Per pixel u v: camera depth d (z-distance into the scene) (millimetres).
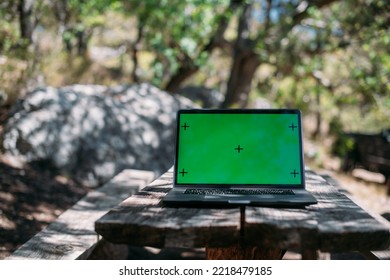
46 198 5637
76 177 6656
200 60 14531
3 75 8031
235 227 1788
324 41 12219
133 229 1805
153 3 12852
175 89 15875
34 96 6938
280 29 12555
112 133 7348
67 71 10711
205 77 21625
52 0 10555
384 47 11703
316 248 1751
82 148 6879
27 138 6473
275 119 2531
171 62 14672
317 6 12352
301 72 13641
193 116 2541
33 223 4867
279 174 2457
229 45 15070
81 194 6219
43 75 9422
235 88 14227
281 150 2486
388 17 11117
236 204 2084
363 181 11273
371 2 11156
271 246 1778
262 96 15766
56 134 6695
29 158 6414
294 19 12539
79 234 3275
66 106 7023
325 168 12398
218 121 2531
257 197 2178
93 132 7109
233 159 2479
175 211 1997
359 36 11781
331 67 13930
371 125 18281
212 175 2455
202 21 13414
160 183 2744
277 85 15375
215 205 2088
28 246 2998
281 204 2098
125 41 18531
